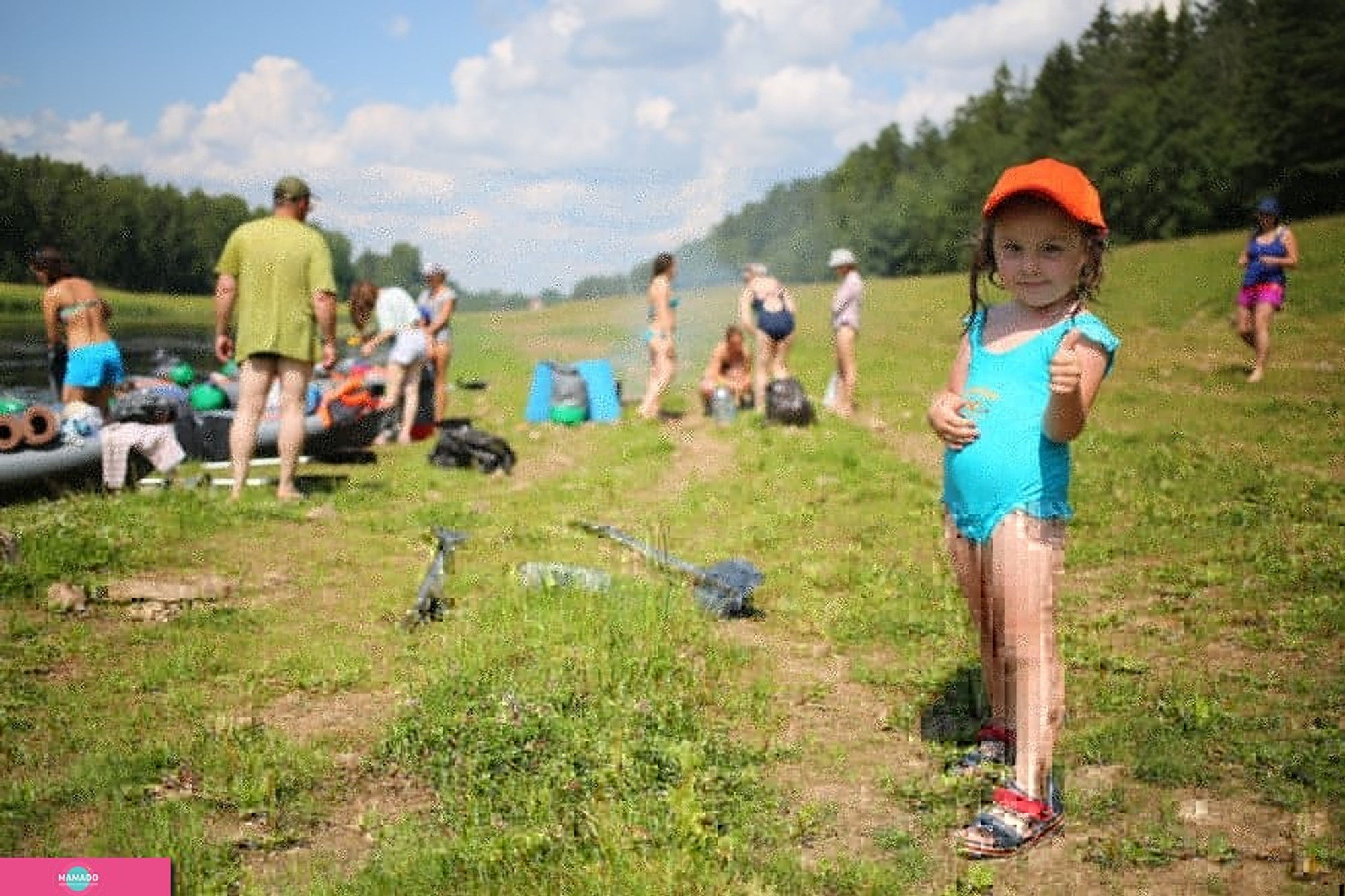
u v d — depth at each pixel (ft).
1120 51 352.90
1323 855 11.75
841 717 16.19
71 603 20.36
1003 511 12.40
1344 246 89.61
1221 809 13.03
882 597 21.90
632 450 39.29
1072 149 289.74
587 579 20.79
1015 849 12.09
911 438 42.57
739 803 13.06
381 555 25.14
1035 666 12.42
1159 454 35.78
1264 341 52.42
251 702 16.22
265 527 27.48
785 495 31.71
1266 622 19.74
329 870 11.78
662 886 10.93
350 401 38.99
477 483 34.63
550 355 87.92
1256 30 265.95
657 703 15.34
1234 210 261.65
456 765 13.75
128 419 33.12
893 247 263.90
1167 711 15.75
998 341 12.84
